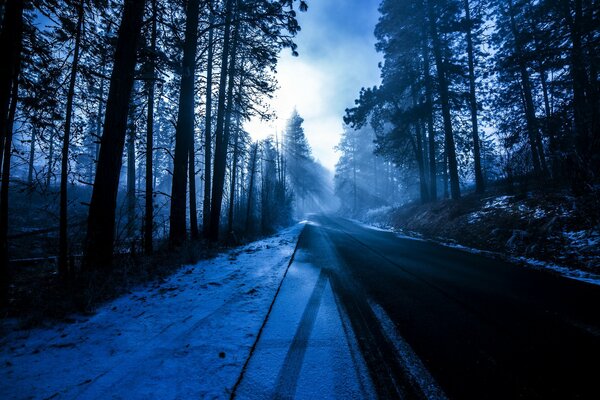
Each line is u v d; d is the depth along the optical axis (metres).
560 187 9.60
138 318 3.53
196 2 9.02
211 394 2.07
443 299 4.19
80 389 2.14
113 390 2.13
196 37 8.98
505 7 16.67
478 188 14.48
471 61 16.17
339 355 2.59
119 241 6.83
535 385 2.12
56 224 12.36
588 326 3.17
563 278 5.27
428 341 2.86
